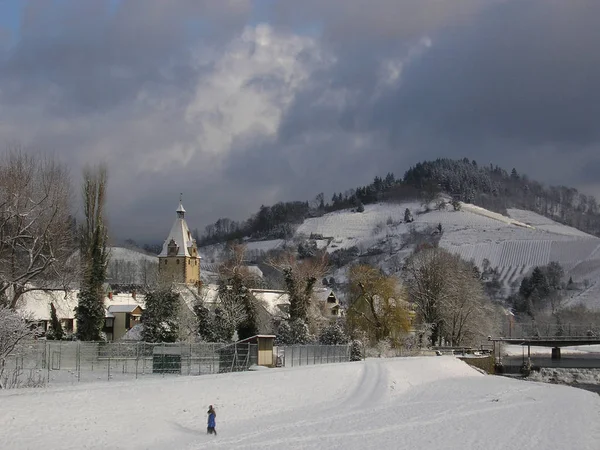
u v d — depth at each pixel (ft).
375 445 170.40
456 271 436.76
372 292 392.06
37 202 259.80
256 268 655.76
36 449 140.36
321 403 230.89
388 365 303.07
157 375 244.22
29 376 208.33
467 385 301.02
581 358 500.74
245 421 193.16
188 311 362.33
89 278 307.78
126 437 157.07
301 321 354.74
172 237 600.80
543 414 228.43
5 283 250.78
